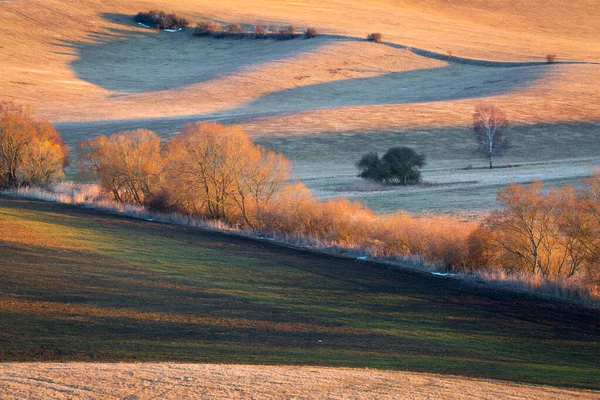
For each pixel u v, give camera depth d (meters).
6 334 50.47
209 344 53.28
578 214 94.88
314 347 55.31
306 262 105.44
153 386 34.47
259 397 33.41
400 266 106.81
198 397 32.88
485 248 103.81
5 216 126.12
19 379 34.62
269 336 58.31
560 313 79.81
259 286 83.38
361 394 35.12
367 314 72.44
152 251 103.62
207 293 76.06
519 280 95.19
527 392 40.72
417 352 56.44
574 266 97.56
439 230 112.62
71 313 60.03
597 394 43.03
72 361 43.84
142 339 53.16
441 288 91.00
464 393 37.94
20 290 67.38
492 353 58.88
